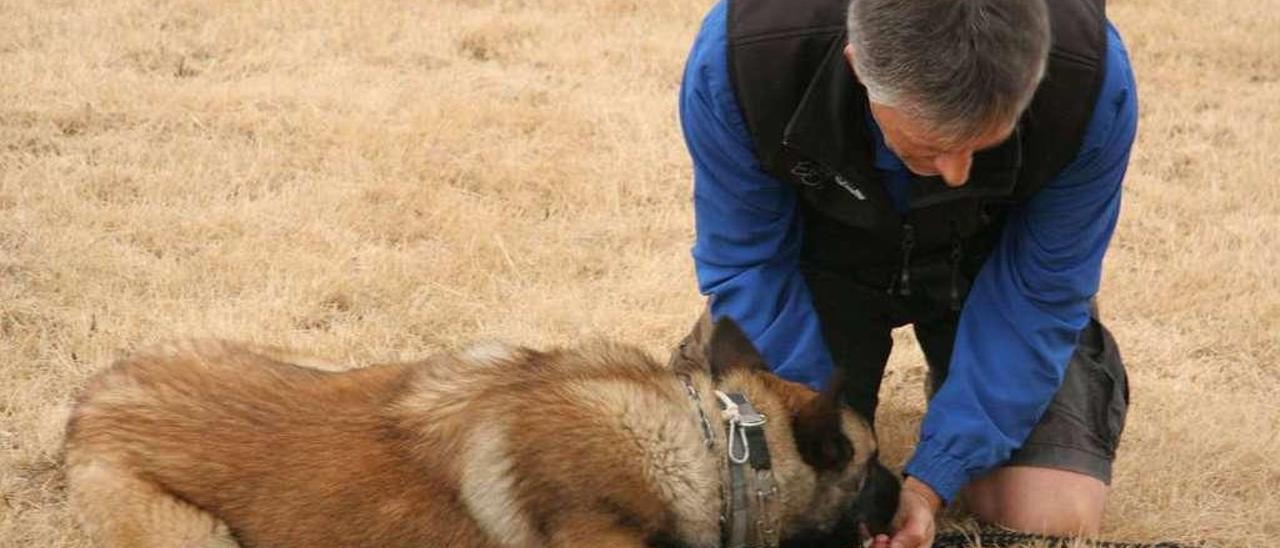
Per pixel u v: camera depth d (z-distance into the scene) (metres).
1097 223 3.77
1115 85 3.44
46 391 4.92
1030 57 2.93
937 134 2.99
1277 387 5.52
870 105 3.24
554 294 5.84
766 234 3.96
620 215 6.75
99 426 3.80
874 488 3.87
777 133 3.53
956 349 4.14
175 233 6.10
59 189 6.38
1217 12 10.59
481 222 6.42
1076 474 4.29
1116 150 3.57
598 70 8.75
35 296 5.51
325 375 3.89
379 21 9.36
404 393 3.74
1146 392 5.31
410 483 3.60
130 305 5.47
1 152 6.84
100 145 7.03
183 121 7.41
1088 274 3.88
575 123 7.76
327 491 3.61
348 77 8.28
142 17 9.04
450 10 9.72
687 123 3.80
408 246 6.26
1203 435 4.96
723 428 3.60
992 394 4.04
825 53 3.38
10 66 7.95
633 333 5.57
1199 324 5.98
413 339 5.45
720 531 3.62
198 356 3.98
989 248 4.13
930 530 4.00
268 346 4.50
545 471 3.49
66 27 8.76
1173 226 6.90
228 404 3.77
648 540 3.55
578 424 3.49
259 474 3.64
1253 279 6.35
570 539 3.50
